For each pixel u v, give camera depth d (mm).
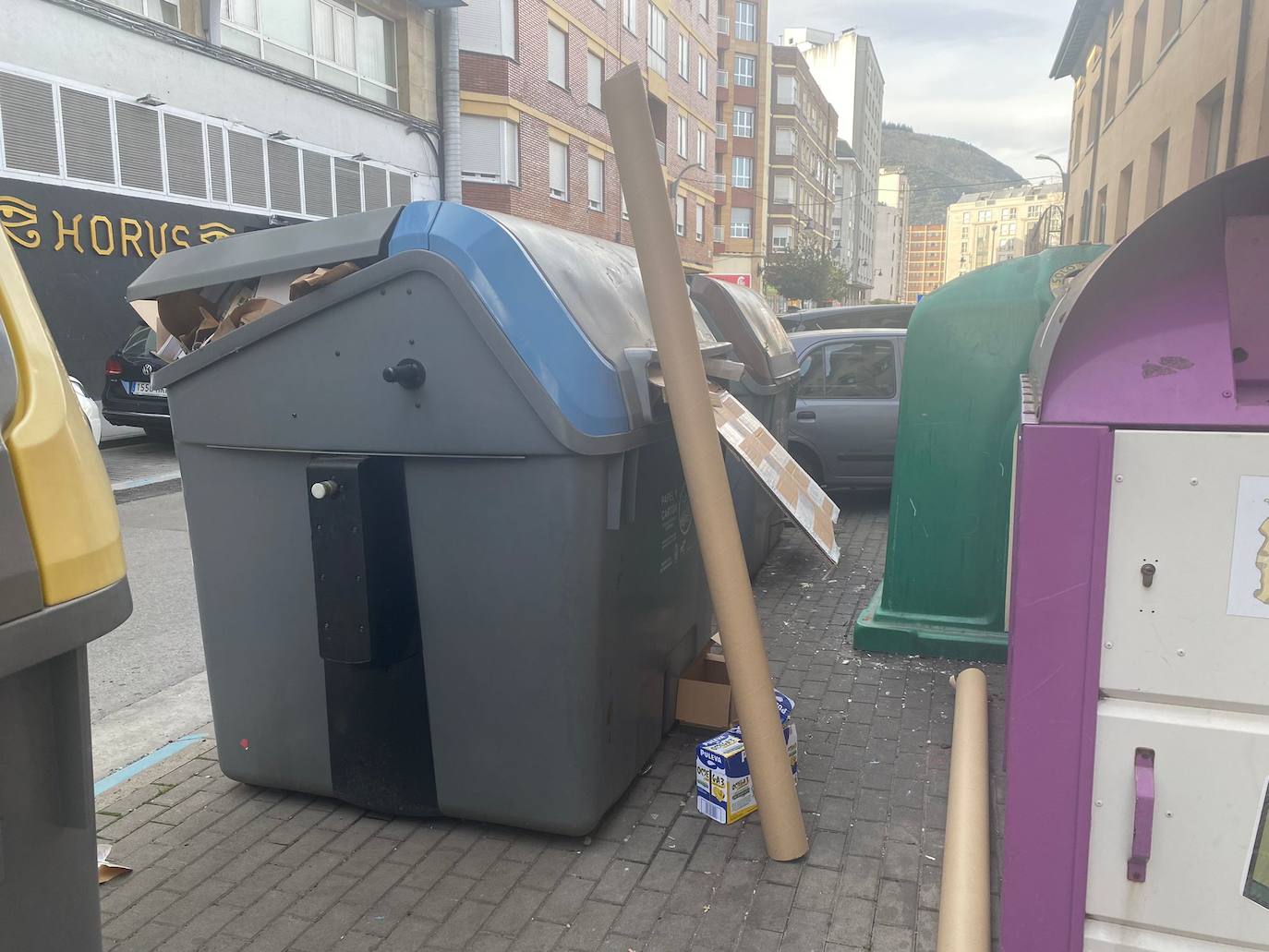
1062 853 1761
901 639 4520
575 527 2662
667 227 2697
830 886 2670
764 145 59875
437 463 2752
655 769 3357
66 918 1398
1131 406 1629
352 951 2443
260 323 2818
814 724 3752
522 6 24844
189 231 16391
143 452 11844
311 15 19188
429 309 2639
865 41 119062
